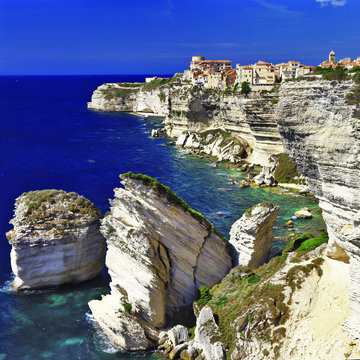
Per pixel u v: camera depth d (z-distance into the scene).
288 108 30.53
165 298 38.75
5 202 74.88
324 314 31.23
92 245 46.34
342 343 28.78
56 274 45.03
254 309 33.09
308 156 30.92
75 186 86.12
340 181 29.11
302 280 34.44
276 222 67.25
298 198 81.19
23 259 43.66
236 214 70.69
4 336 37.88
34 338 37.75
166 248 38.50
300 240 41.19
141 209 36.88
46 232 43.97
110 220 39.75
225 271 40.88
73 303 43.16
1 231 61.34
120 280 39.22
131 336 36.22
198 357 34.12
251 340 31.47
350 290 28.86
